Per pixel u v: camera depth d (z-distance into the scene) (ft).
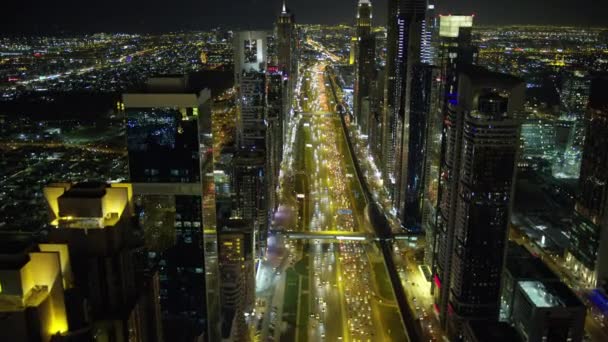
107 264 310.45
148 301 361.30
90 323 282.15
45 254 250.78
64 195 310.04
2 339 239.71
